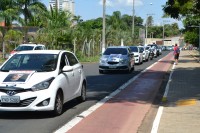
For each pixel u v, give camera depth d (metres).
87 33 44.41
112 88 17.27
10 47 39.91
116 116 10.78
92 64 35.94
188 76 22.28
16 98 9.74
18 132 8.76
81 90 12.87
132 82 19.92
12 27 44.12
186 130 8.89
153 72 26.78
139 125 9.66
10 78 10.12
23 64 11.05
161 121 9.89
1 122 9.83
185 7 32.03
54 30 39.72
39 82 10.05
